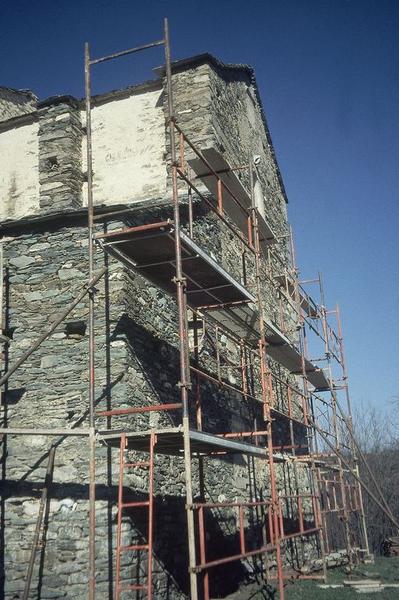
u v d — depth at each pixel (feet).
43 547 27.71
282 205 60.39
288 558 45.37
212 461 36.37
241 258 46.39
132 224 32.65
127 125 41.34
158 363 32.60
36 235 33.01
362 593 31.89
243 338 39.78
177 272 23.93
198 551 32.45
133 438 24.54
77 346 30.53
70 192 38.40
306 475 54.34
